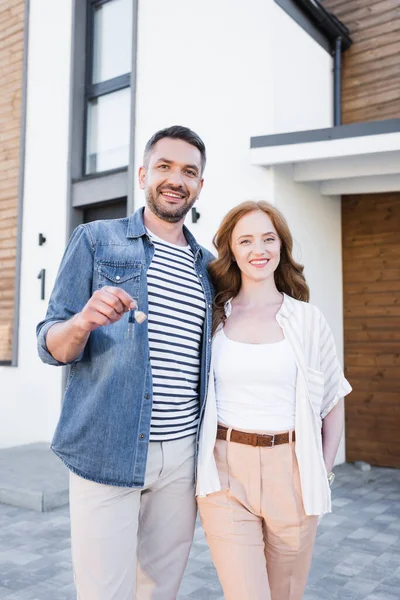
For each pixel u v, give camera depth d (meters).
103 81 5.97
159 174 1.75
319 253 5.18
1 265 6.57
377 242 5.43
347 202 5.62
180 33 5.16
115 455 1.52
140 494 1.62
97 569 1.52
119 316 1.34
